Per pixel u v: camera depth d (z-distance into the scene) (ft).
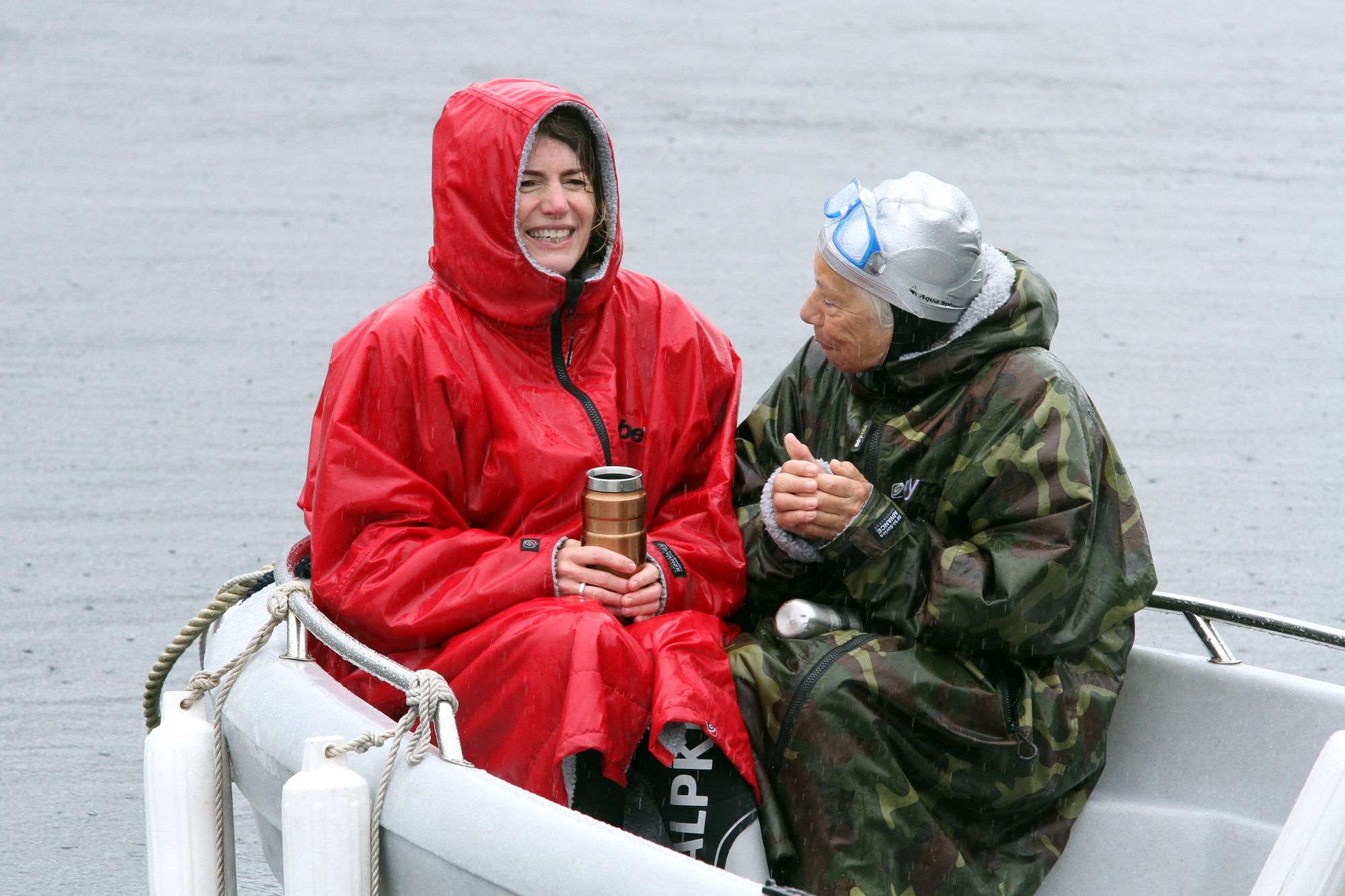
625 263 47.65
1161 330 45.24
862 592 16.02
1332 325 46.09
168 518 32.71
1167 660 17.63
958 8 91.20
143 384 39.78
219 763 15.42
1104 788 17.78
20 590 29.58
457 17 83.82
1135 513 16.24
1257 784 17.07
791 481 15.78
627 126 63.46
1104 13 90.99
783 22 85.25
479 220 16.37
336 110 66.59
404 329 16.33
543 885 12.71
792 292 45.65
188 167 59.26
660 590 16.25
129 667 27.09
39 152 61.21
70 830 22.35
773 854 15.42
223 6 86.69
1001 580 15.21
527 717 14.93
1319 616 29.68
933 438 16.39
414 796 13.78
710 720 14.97
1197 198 58.34
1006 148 63.36
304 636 16.11
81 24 82.84
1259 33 87.45
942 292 15.90
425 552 15.76
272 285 46.75
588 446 16.71
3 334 42.98
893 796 15.38
